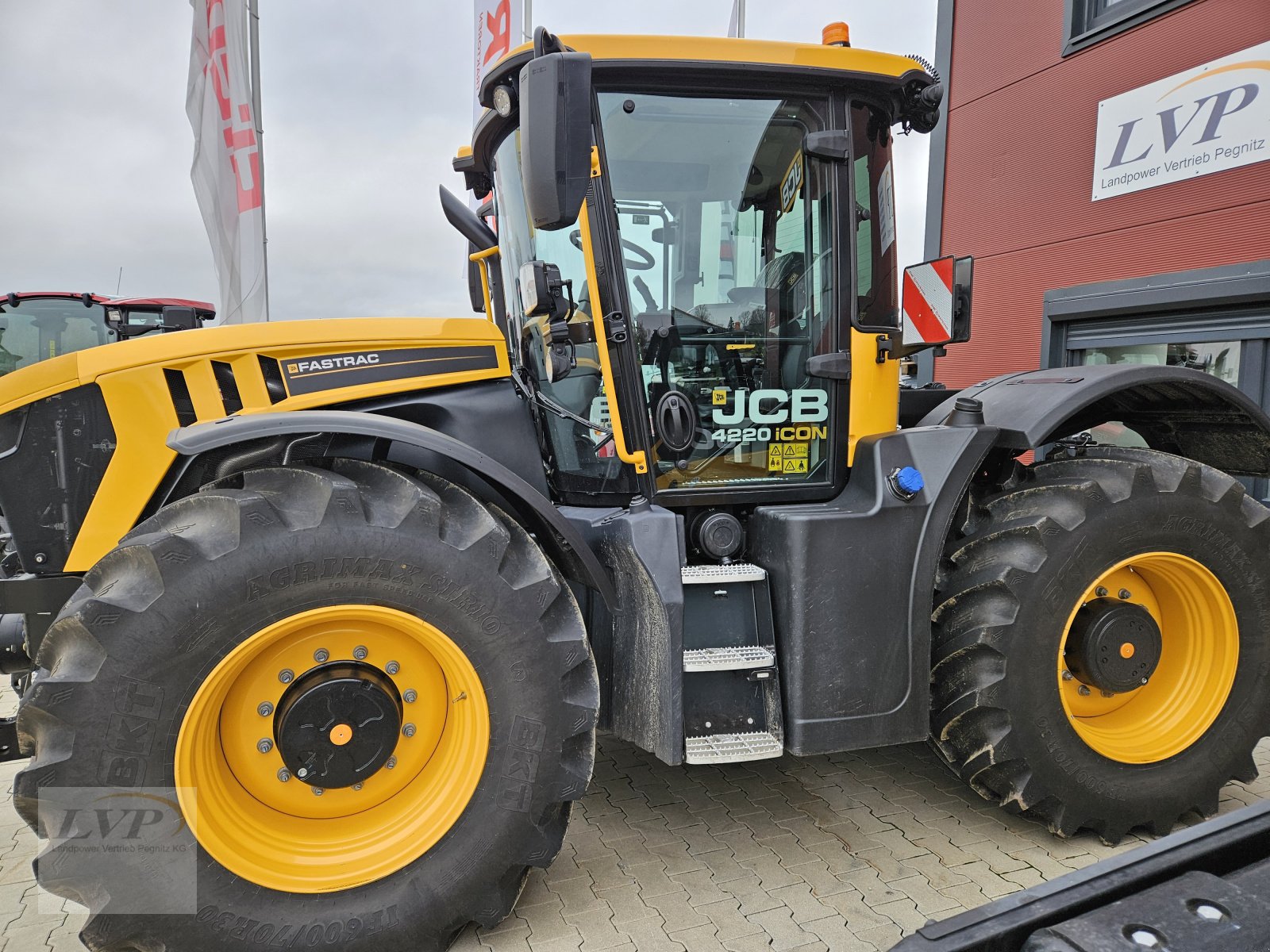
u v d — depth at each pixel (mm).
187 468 2137
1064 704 2420
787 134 2420
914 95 2518
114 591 1732
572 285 2416
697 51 2248
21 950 2045
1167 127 5426
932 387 4129
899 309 2686
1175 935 1060
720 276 2432
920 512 2412
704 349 2453
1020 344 6648
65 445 2102
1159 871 1236
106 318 9219
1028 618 2357
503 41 7738
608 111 2275
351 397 2279
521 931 2084
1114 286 5805
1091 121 5930
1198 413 2922
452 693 2035
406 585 1887
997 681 2354
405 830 1977
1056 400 2566
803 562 2285
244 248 7273
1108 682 2475
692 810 2742
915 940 1096
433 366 2404
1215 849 1293
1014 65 6512
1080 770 2426
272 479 1939
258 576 1784
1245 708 2582
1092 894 1184
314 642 1924
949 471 2445
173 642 1726
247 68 7164
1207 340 5379
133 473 2115
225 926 1783
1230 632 2574
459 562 1921
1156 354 5762
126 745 1700
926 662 2430
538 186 1911
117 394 2102
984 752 2400
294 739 1886
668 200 2365
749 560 2496
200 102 7141
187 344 2172
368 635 1966
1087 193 6000
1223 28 5070
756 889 2270
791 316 2506
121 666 1696
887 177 2594
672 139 2336
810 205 2473
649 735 2236
